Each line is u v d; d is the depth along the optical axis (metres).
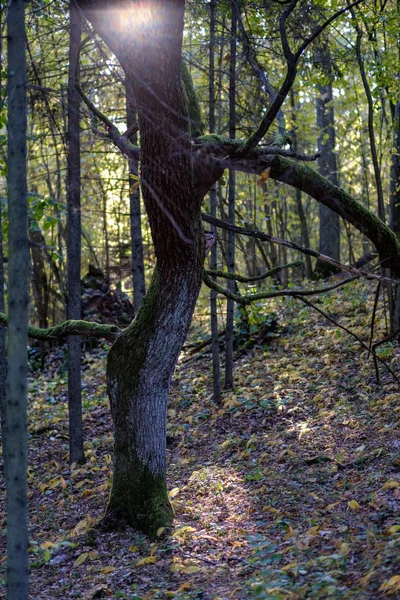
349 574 4.61
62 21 8.67
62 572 6.04
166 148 5.52
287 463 7.92
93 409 12.30
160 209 5.87
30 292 21.70
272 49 9.76
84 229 22.14
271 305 15.48
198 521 6.67
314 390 10.25
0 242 9.41
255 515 6.66
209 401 11.02
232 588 4.93
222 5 8.85
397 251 7.60
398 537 5.02
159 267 6.47
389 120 17.50
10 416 3.92
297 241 24.61
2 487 9.30
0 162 10.17
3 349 9.80
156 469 6.75
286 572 4.96
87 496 8.30
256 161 6.48
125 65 5.41
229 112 10.98
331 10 9.46
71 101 9.03
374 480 6.68
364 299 13.59
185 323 6.57
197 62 10.40
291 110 15.67
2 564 6.60
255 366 12.10
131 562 5.92
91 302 17.19
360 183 21.44
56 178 18.22
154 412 6.72
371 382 9.75
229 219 11.02
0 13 5.84
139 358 6.63
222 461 8.66
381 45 13.91
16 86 3.95
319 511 6.27
